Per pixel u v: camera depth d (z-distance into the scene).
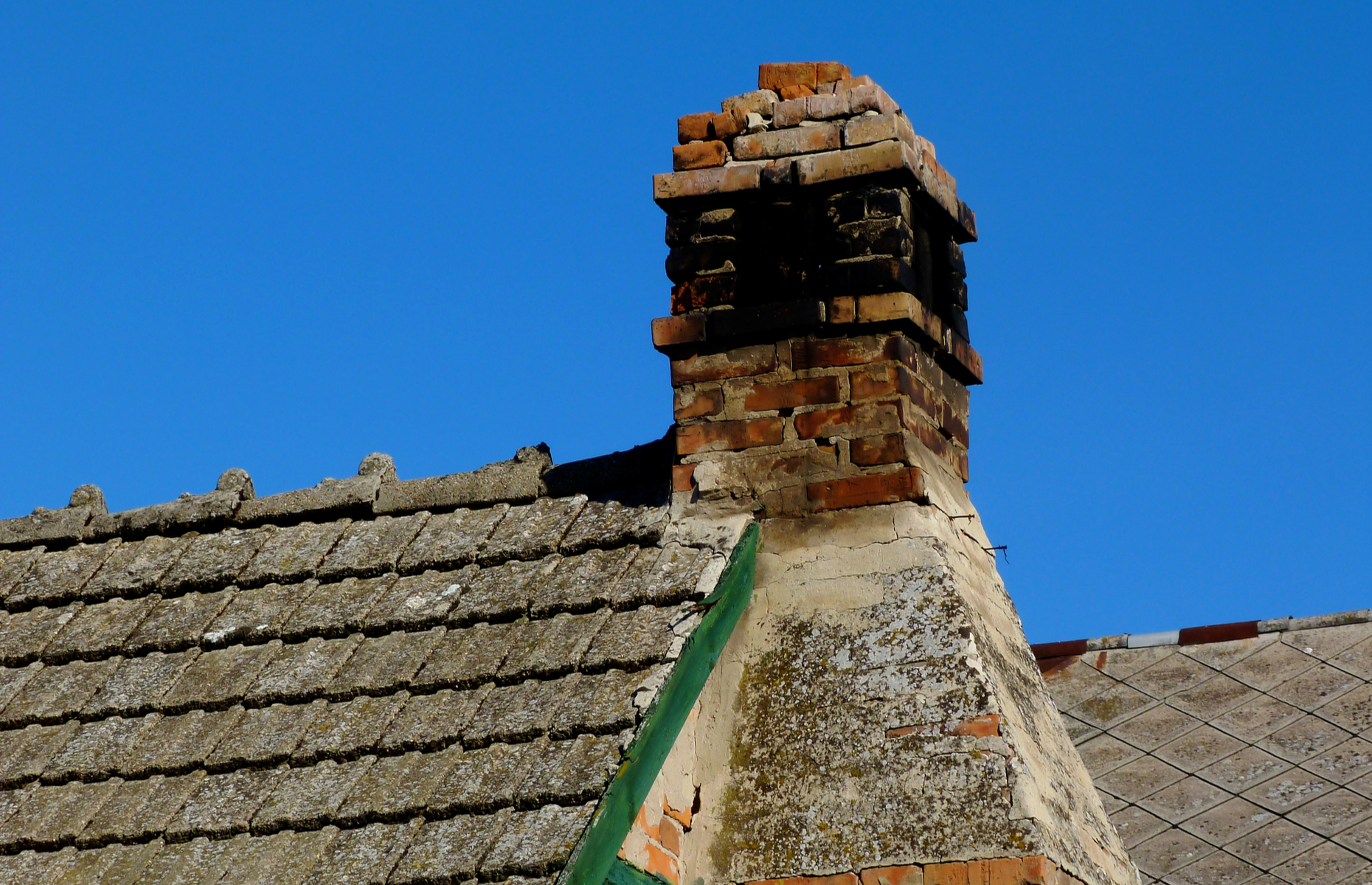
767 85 7.95
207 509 8.20
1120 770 9.19
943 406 7.61
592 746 5.97
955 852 6.17
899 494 7.07
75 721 7.07
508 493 7.76
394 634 6.99
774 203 7.60
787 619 6.96
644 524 7.20
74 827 6.39
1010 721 6.54
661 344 7.48
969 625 6.72
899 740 6.49
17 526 8.59
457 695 6.49
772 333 7.37
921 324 7.38
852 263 7.35
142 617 7.65
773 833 6.46
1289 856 8.34
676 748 6.63
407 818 5.95
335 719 6.55
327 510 8.01
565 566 7.12
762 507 7.20
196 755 6.57
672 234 7.69
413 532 7.70
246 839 6.11
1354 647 9.57
